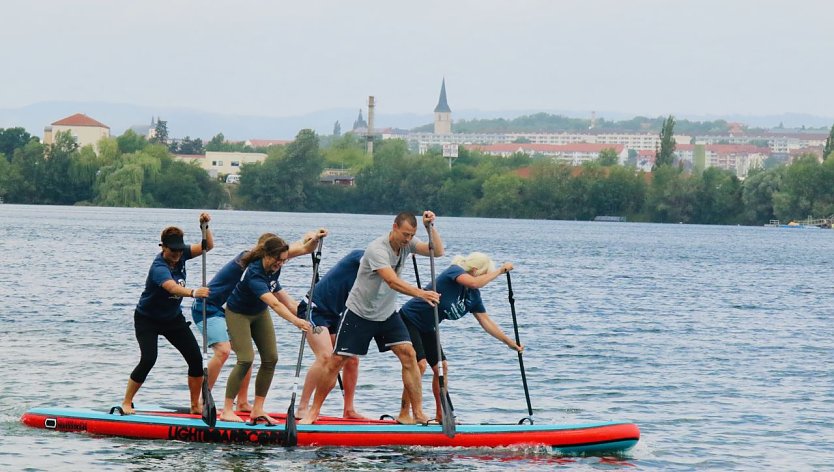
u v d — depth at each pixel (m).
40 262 61.94
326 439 18.31
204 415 18.20
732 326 39.91
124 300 41.31
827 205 198.38
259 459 17.48
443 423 18.14
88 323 33.69
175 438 18.44
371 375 25.38
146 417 18.69
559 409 22.42
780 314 45.59
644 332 36.84
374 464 17.38
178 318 18.41
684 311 45.59
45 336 30.47
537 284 58.72
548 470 17.41
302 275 58.53
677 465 17.94
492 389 24.48
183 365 26.33
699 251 112.69
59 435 18.58
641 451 18.81
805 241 152.12
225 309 18.31
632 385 25.59
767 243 141.25
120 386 23.31
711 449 19.12
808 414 22.48
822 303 52.41
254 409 18.56
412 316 18.81
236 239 101.19
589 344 32.91
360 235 119.81
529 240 126.19
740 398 24.23
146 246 83.81
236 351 18.19
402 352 18.45
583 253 99.75
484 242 116.69
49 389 22.62
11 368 24.94
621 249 110.94
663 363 29.38
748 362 30.11
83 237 95.19
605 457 18.34
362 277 17.89
